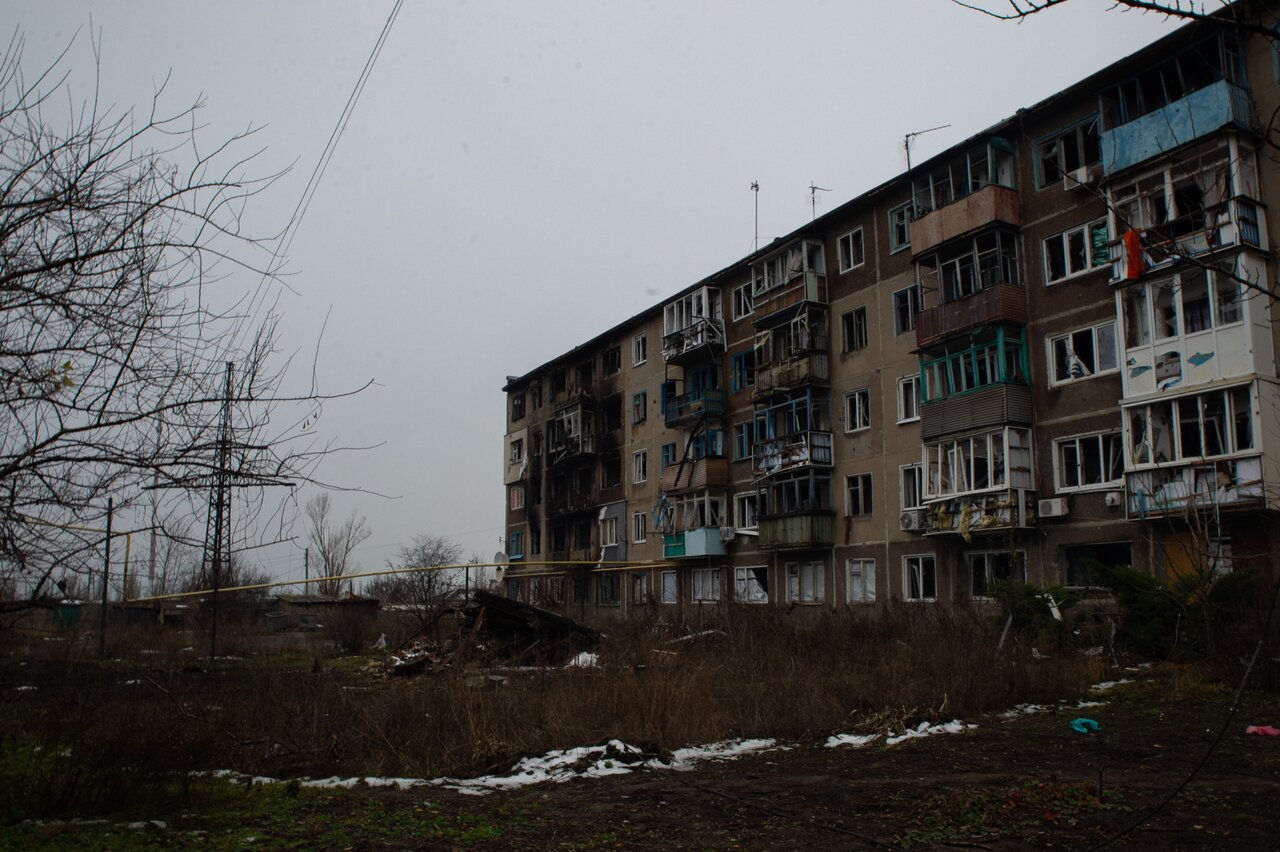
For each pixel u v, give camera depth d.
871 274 30.05
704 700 12.17
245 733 10.53
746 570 35.75
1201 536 16.38
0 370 5.43
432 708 10.77
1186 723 11.01
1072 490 22.67
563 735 10.48
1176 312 20.09
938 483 25.97
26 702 12.42
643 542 42.97
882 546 28.80
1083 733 10.66
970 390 24.91
